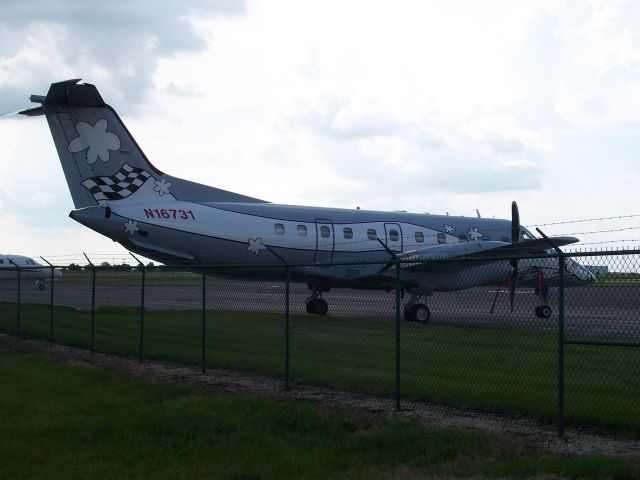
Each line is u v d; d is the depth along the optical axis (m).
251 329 20.47
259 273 25.89
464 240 29.53
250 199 26.48
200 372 14.02
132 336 19.58
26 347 18.38
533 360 14.27
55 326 22.61
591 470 6.94
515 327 20.44
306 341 17.69
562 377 8.75
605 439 8.54
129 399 11.19
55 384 12.52
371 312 27.39
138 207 23.73
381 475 7.28
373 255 27.39
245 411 10.02
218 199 25.64
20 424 9.57
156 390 11.74
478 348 16.06
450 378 12.39
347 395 11.55
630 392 10.98
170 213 24.12
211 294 39.78
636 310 17.66
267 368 13.91
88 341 18.83
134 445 8.60
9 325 23.06
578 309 18.44
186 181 25.05
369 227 27.56
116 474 7.48
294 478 7.29
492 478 6.99
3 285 56.97
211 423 9.34
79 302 35.62
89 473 7.50
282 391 11.96
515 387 11.52
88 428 9.21
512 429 9.05
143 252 24.08
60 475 7.43
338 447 8.34
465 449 8.00
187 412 9.87
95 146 23.48
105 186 23.64
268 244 25.48
